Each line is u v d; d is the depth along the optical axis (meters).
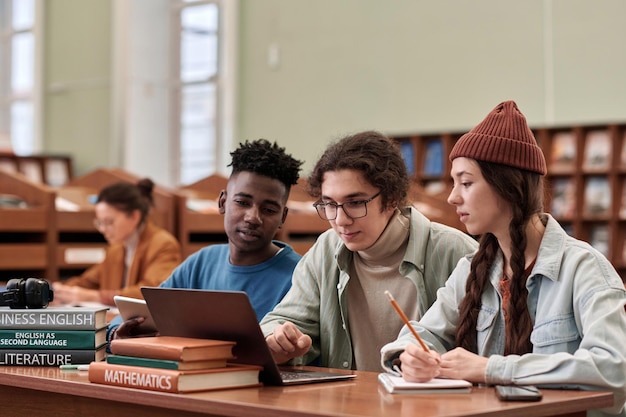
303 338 2.58
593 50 8.28
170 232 6.41
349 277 2.90
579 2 8.34
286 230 6.44
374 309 2.88
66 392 2.39
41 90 12.67
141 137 11.56
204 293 2.33
